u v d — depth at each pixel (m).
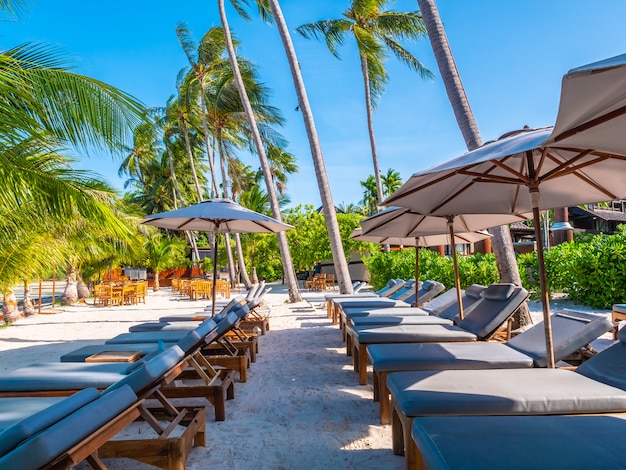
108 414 1.91
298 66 10.50
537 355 3.21
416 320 5.14
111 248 13.90
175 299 17.75
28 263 8.03
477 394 2.27
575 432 1.83
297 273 23.84
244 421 3.48
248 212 6.42
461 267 10.72
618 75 1.51
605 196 3.90
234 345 5.38
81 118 4.57
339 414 3.58
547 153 3.44
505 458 1.58
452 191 4.04
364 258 18.69
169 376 2.94
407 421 2.22
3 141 4.39
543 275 3.13
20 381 3.10
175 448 2.35
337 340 6.90
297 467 2.69
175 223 7.42
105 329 9.19
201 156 30.17
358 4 15.20
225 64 19.05
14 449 1.49
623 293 8.09
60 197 5.25
